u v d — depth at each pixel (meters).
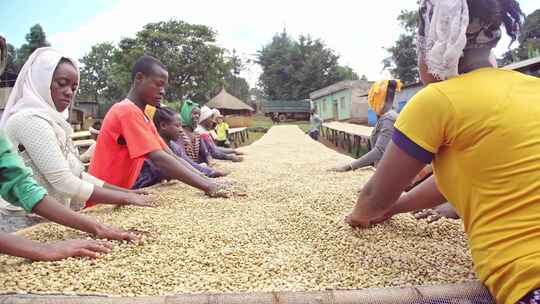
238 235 2.21
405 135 1.47
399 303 1.40
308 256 1.92
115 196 2.87
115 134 3.35
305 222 2.46
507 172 1.33
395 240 2.17
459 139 1.40
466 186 1.43
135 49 35.25
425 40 1.56
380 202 1.65
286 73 56.56
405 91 20.08
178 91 37.72
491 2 1.43
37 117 2.61
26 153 2.62
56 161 2.61
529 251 1.27
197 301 1.38
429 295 1.43
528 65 8.31
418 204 2.21
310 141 12.38
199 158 6.09
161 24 37.41
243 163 6.23
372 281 1.63
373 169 5.02
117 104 3.43
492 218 1.36
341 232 2.24
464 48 1.50
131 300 1.38
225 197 3.28
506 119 1.34
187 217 2.60
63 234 2.24
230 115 39.94
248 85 71.94
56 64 2.76
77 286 1.54
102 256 1.87
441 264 1.83
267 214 2.70
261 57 59.66
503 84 1.41
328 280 1.64
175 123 4.64
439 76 1.51
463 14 1.40
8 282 1.57
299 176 4.57
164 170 3.28
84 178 3.06
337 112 37.25
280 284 1.59
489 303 1.42
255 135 28.72
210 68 37.94
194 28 37.44
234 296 1.40
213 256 1.89
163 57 35.88
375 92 4.70
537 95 1.41
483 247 1.39
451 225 2.45
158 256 1.89
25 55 41.28
